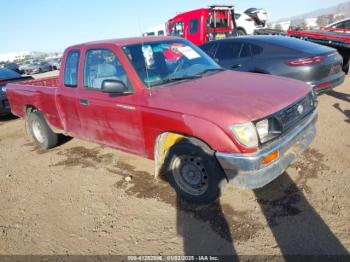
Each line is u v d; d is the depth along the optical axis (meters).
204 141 2.99
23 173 4.77
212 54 7.14
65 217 3.47
